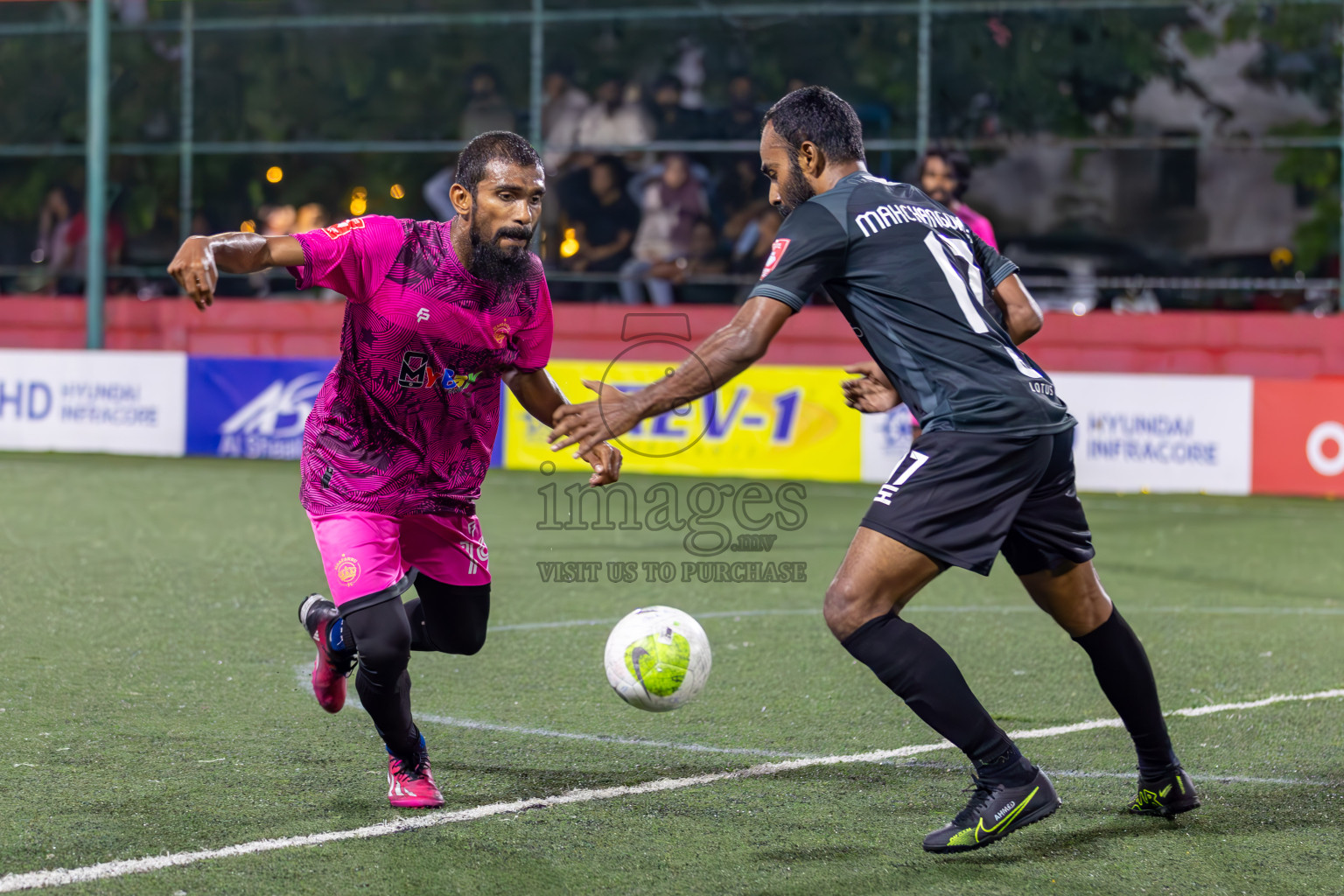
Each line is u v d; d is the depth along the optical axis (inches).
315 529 466.0
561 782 505.4
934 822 464.8
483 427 478.9
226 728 568.1
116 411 1780.3
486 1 2036.2
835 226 432.8
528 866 417.4
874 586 426.0
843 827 459.5
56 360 1798.7
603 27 1980.8
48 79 2166.6
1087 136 1897.1
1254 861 429.4
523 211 438.0
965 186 1073.5
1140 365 1836.9
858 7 1902.1
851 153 453.4
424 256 446.0
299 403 1723.7
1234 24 1845.5
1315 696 653.3
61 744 538.6
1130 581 1002.1
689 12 1925.4
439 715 599.8
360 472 459.5
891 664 424.2
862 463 1594.5
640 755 542.9
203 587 901.2
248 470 1612.9
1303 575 1032.2
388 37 2057.1
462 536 483.2
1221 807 484.1
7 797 471.2
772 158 460.1
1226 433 1535.4
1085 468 1569.9
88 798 472.4
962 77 1909.4
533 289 462.0
